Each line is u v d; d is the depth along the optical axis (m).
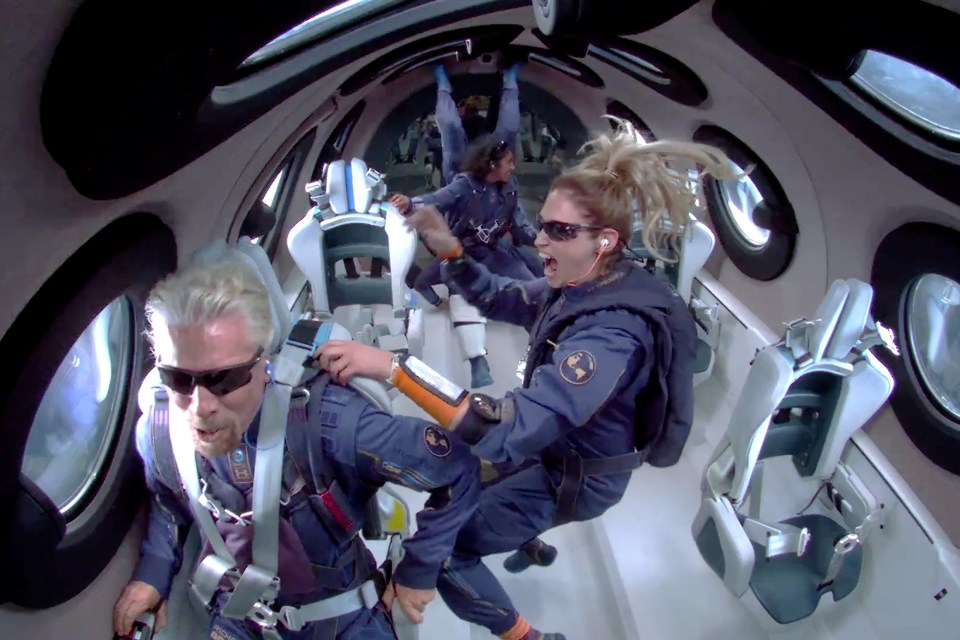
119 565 1.92
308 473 1.44
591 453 1.97
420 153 6.78
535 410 1.60
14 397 1.34
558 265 1.74
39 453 1.73
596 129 5.64
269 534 1.43
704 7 2.16
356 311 4.14
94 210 1.41
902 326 2.53
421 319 3.70
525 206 6.61
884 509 2.59
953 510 2.36
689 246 3.71
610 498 2.07
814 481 2.79
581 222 1.64
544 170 6.93
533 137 7.08
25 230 1.24
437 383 1.59
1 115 1.00
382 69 3.85
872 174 2.40
